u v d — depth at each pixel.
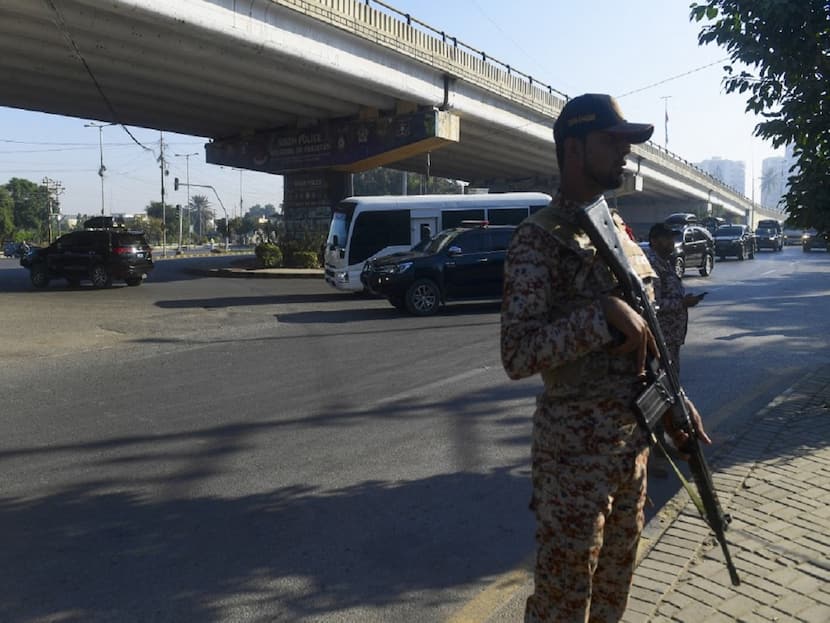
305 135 30.55
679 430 2.13
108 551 4.06
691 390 7.81
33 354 10.76
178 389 8.21
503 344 1.92
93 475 5.33
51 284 24.00
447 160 42.34
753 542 3.76
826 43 5.90
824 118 6.09
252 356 10.34
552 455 2.00
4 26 17.03
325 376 8.82
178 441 6.16
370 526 4.38
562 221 1.97
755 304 15.60
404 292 14.82
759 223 48.50
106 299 18.72
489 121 31.89
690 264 23.47
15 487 5.09
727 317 13.55
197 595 3.56
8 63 20.06
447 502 4.75
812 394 6.93
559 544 1.99
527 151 39.47
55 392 8.17
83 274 22.16
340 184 31.70
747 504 4.26
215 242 103.25
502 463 5.52
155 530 4.34
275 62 22.47
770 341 10.86
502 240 15.44
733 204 85.56
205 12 18.59
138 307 16.84
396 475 5.27
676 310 5.00
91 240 22.17
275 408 7.25
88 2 16.38
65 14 16.81
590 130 1.97
